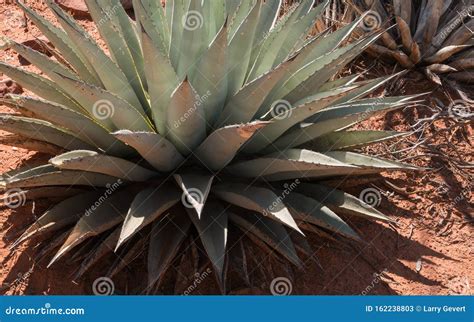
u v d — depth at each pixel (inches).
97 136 132.0
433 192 160.1
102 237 133.3
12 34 190.9
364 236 148.2
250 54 135.5
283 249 127.6
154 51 114.9
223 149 123.3
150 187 130.0
